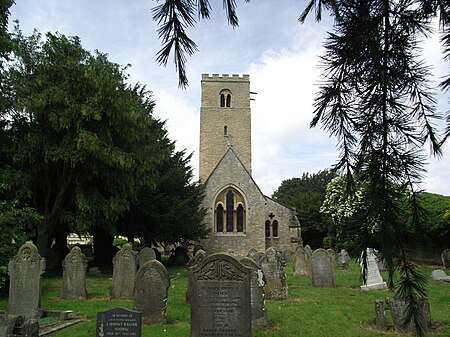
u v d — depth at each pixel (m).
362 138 2.70
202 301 7.36
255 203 34.12
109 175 20.22
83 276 12.99
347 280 18.12
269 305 11.84
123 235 27.59
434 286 15.45
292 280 18.70
